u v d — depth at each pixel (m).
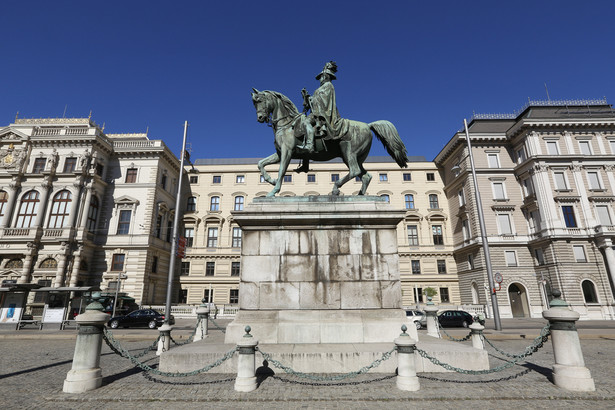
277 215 7.89
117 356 9.92
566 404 5.12
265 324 7.42
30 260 32.09
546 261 33.88
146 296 35.62
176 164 43.91
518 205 37.66
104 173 38.38
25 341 15.86
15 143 36.31
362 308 7.60
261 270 7.79
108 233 36.88
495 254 35.91
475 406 5.01
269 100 9.07
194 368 6.65
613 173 35.41
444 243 43.34
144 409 4.95
